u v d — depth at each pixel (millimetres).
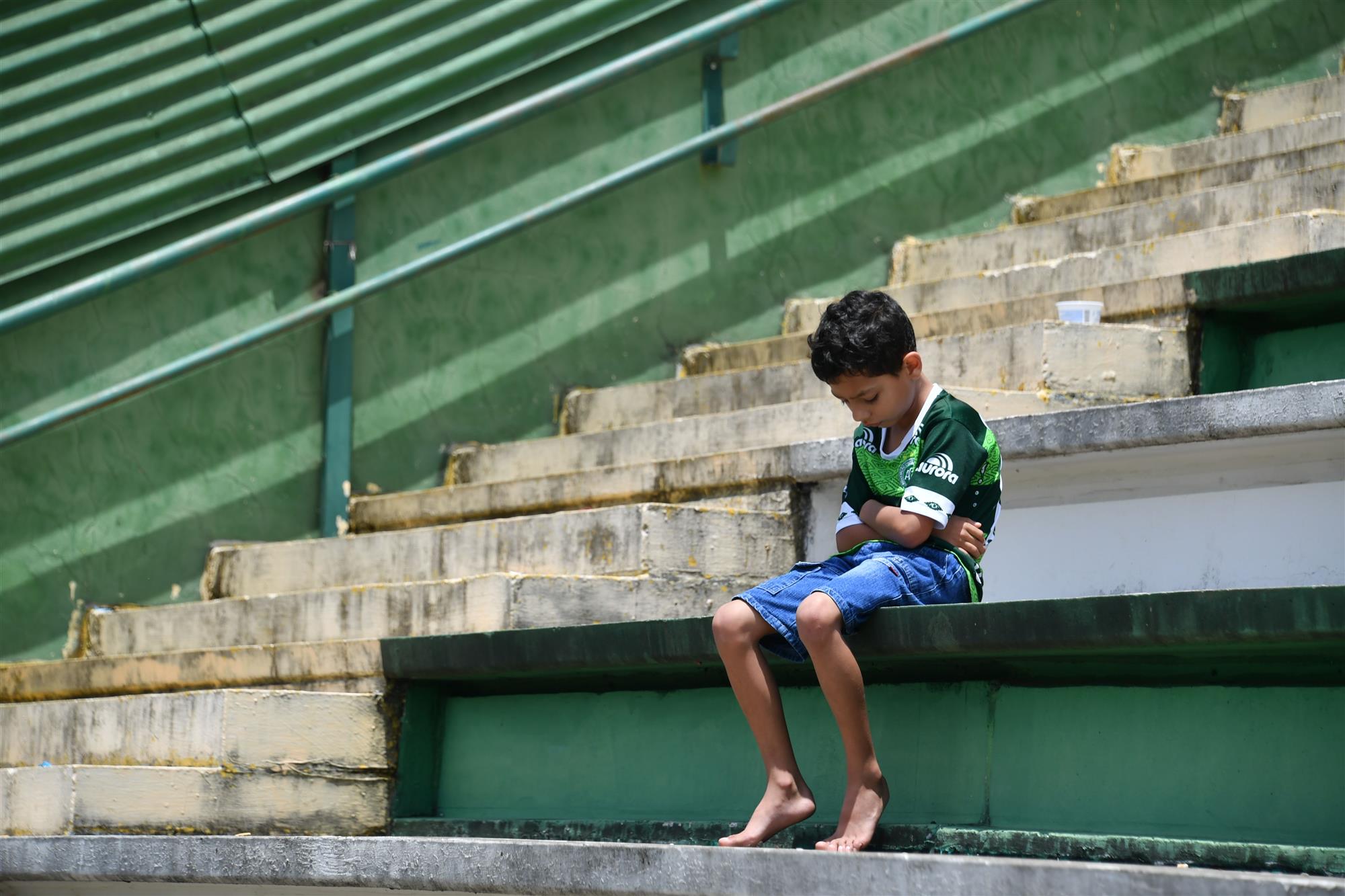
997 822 8367
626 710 9961
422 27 16219
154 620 14055
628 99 17203
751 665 8148
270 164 15625
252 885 9750
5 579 14633
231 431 15578
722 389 15102
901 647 8203
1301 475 9648
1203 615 7316
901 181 18281
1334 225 12766
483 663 10195
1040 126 18891
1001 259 16656
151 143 15266
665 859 7816
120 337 15195
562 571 12094
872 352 8148
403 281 15375
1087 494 10594
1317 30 19922
